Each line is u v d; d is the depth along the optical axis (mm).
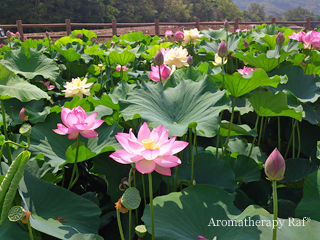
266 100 1653
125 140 1008
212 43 4004
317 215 1298
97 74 3553
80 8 38938
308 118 2021
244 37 4863
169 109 1688
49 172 1517
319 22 13508
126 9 47438
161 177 1585
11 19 33688
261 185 1840
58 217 1209
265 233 1054
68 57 3633
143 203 1572
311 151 2221
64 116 1348
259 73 1461
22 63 2932
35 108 2406
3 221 1030
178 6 58438
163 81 2096
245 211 1195
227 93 1640
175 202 1257
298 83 2318
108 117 1928
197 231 1162
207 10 67312
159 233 1118
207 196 1284
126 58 2986
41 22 35062
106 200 1771
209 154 1668
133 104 1630
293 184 1750
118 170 1631
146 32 15047
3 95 1517
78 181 1951
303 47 3113
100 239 1051
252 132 1795
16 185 1000
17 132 2291
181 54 2262
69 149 1449
